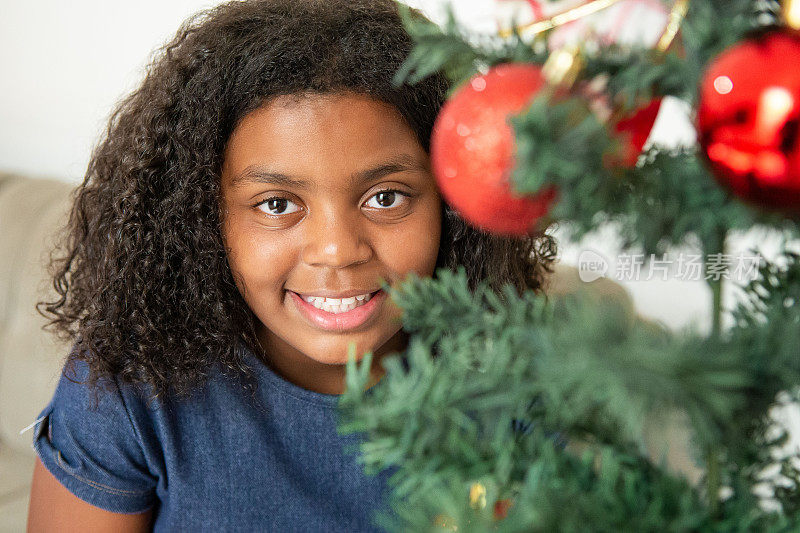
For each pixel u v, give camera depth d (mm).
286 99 571
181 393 665
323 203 578
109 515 685
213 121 610
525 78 306
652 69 293
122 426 672
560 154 260
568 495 315
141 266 651
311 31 587
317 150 568
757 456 367
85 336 663
